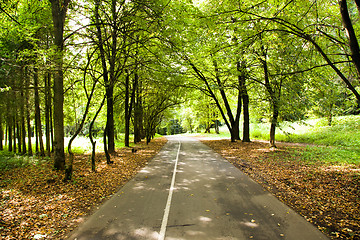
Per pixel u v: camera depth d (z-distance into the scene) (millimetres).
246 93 18500
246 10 6812
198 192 6848
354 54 4773
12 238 4164
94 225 4664
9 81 10219
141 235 4188
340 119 23594
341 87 10641
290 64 8812
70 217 5148
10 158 13414
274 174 8836
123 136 39500
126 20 10070
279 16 7395
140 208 5586
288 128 27641
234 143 21297
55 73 9234
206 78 20453
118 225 4641
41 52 8617
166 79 15938
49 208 5648
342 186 6793
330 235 4137
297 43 8008
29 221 4895
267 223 4645
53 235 4305
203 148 20422
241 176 8867
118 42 13117
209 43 11250
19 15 11430
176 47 10414
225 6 7684
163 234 4211
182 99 28547
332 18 8367
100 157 14188
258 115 17188
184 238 4055
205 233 4234
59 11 9508
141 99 26719
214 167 10891
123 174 9523
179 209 5473
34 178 8555
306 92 11406
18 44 11508
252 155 13844
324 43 8164
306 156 12047
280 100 12312
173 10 9312
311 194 6379
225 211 5309
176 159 13828
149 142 28781
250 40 8453
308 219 4820
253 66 16312
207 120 42469
